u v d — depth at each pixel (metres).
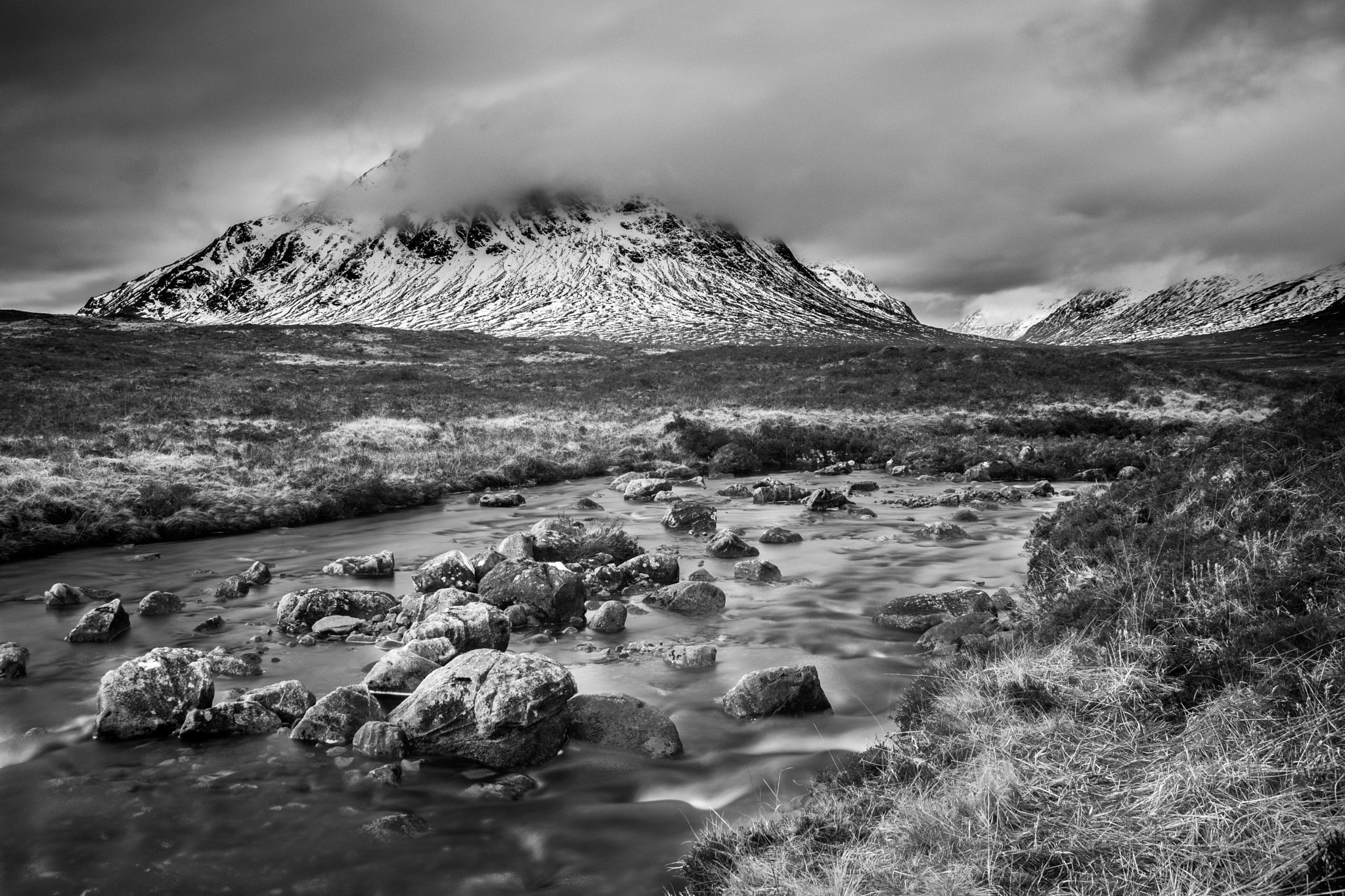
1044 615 8.95
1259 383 47.88
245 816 6.65
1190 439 34.84
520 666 7.86
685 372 59.47
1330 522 7.77
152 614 12.93
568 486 28.91
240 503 21.64
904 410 42.47
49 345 58.81
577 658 10.50
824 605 13.05
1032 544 13.01
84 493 20.44
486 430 35.41
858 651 10.71
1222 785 5.00
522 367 66.31
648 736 7.83
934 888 4.64
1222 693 6.07
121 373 48.09
